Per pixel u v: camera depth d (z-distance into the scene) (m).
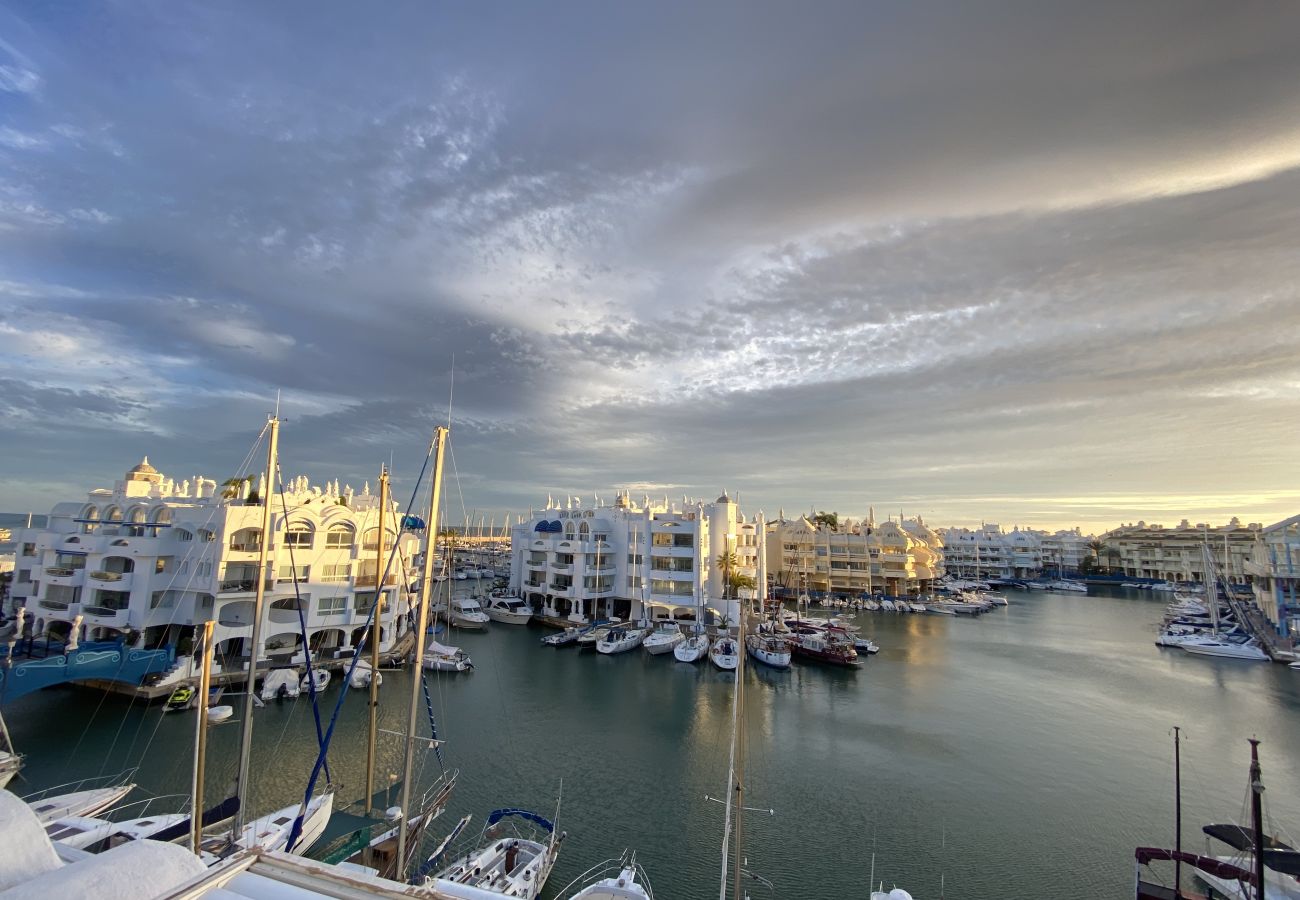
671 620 104.50
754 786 45.09
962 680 76.25
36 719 51.50
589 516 119.44
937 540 189.12
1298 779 48.41
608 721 58.78
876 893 30.72
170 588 65.31
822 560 156.00
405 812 28.20
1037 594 180.12
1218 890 30.75
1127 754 52.91
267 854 7.01
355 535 72.75
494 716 59.19
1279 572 104.00
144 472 81.56
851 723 59.62
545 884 32.88
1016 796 44.41
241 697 57.88
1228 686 75.00
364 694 62.94
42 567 71.19
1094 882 34.44
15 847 6.59
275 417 34.38
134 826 31.53
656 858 35.62
